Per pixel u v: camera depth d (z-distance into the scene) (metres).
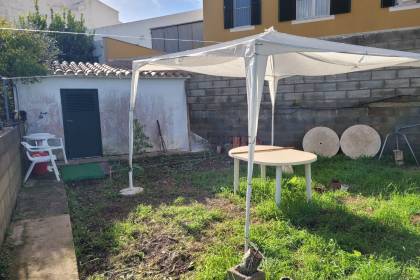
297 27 9.45
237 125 9.72
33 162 6.20
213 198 5.60
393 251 3.66
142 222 4.63
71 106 8.41
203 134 10.13
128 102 9.15
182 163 8.37
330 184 6.03
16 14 16.78
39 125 8.09
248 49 3.61
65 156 7.81
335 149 8.45
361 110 8.36
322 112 8.74
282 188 5.69
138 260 3.67
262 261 3.37
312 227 4.34
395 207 4.84
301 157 5.10
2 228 3.71
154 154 9.20
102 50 13.95
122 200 5.62
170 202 5.49
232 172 7.25
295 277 3.22
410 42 7.86
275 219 4.58
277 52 3.60
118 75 8.66
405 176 6.39
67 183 6.60
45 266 3.22
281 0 9.52
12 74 7.42
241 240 3.96
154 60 5.05
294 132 9.08
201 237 4.14
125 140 9.18
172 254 3.74
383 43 8.12
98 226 4.54
